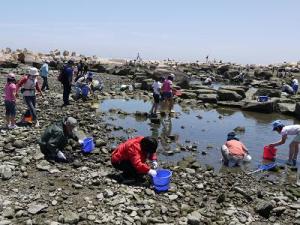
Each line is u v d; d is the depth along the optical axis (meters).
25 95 16.47
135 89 35.22
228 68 70.25
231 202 10.43
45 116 19.33
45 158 12.23
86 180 10.88
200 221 8.99
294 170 13.84
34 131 15.53
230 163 14.11
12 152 12.69
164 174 11.02
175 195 10.38
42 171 11.29
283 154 16.06
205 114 24.94
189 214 9.28
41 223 8.31
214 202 10.34
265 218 9.66
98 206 9.31
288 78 61.53
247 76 61.50
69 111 21.44
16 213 8.64
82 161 12.52
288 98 32.75
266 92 33.88
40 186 10.22
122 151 11.17
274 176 13.16
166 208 9.48
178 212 9.46
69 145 13.59
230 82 55.31
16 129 15.61
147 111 24.02
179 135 18.28
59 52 88.88
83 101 25.69
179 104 28.41
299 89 46.09
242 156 14.17
